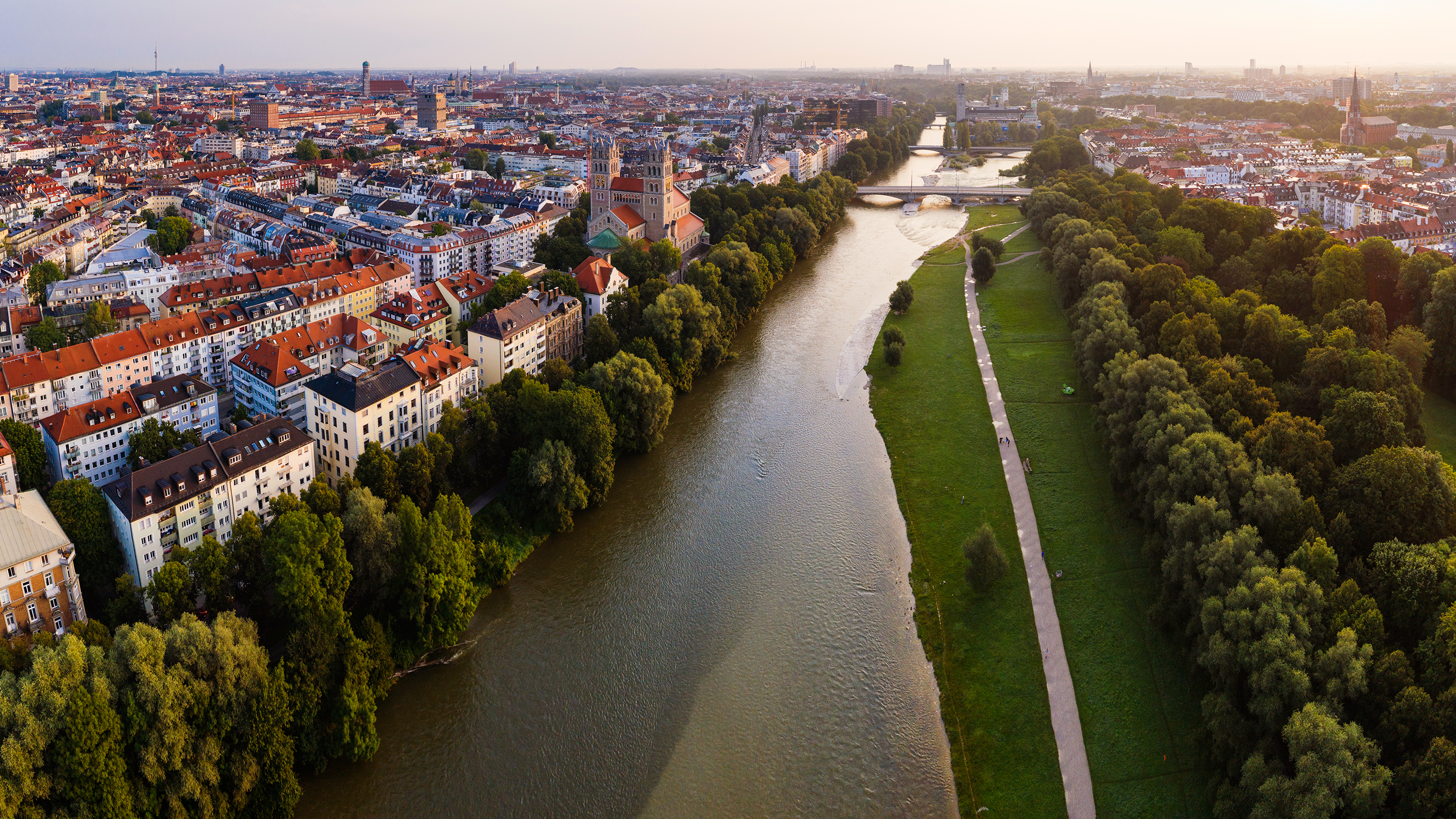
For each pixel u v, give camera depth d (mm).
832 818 147375
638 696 171000
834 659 181375
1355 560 155750
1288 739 128375
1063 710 164875
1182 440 198875
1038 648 179750
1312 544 158500
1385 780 119688
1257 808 125125
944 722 166250
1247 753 137500
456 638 184125
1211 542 166125
